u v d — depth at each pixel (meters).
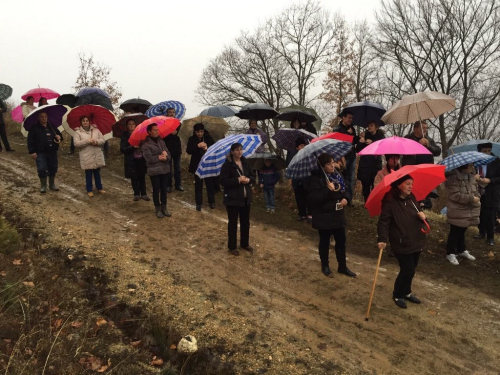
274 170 7.72
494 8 19.72
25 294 4.02
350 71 25.61
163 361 3.51
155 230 6.50
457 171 5.63
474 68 21.23
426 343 3.93
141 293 4.49
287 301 4.63
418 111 6.29
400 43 22.56
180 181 8.99
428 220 7.18
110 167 10.52
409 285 4.61
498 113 23.64
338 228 5.19
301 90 29.41
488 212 6.31
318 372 3.44
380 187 4.31
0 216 5.45
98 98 11.26
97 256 5.20
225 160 5.74
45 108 7.51
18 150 11.34
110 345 3.57
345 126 7.32
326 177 5.02
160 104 9.63
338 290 4.93
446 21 21.12
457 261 5.77
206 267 5.37
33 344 3.29
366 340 3.94
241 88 29.75
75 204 7.36
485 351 3.85
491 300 4.84
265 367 3.47
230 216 5.76
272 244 6.34
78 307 4.07
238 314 4.29
